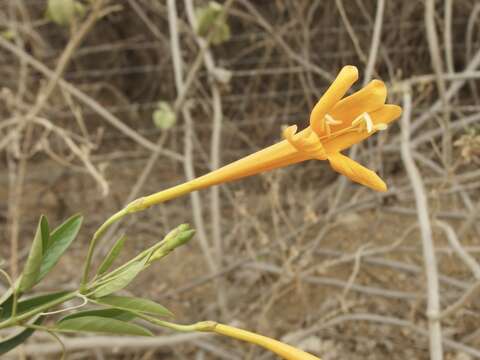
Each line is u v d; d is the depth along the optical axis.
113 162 5.17
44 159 5.02
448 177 2.77
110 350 3.52
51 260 1.23
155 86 5.43
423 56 4.77
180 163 5.07
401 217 4.38
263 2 5.07
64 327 1.16
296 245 3.42
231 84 5.17
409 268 3.47
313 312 3.75
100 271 1.19
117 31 5.36
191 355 3.64
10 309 1.21
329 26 4.76
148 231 4.57
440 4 4.78
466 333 3.43
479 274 2.41
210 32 3.34
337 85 1.05
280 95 4.91
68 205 4.85
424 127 4.36
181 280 4.07
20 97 3.53
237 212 4.11
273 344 1.14
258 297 3.83
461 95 5.07
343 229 4.27
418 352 3.53
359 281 3.98
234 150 5.11
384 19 4.71
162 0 4.98
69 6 3.05
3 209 4.77
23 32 4.17
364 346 3.57
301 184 4.73
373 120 1.14
